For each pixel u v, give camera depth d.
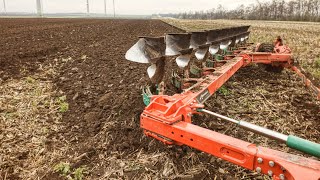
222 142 2.33
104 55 10.70
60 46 12.84
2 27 27.48
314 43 15.81
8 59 9.00
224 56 6.71
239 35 9.82
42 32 21.83
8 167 3.43
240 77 7.62
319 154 2.09
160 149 3.69
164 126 2.68
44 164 3.52
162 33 23.64
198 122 4.53
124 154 3.66
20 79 6.88
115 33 22.94
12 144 3.89
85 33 22.09
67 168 3.38
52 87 6.37
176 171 3.30
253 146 2.28
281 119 4.95
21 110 4.97
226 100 5.76
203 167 3.38
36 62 8.93
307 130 4.59
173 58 9.95
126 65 8.72
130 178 3.21
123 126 4.29
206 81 3.97
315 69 8.69
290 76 7.86
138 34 22.28
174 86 5.07
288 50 7.07
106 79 7.04
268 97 6.05
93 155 3.69
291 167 2.01
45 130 4.32
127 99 5.38
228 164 3.47
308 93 6.35
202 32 5.54
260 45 8.62
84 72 7.78
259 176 3.31
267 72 8.17
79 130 4.36
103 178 3.23
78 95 5.75
